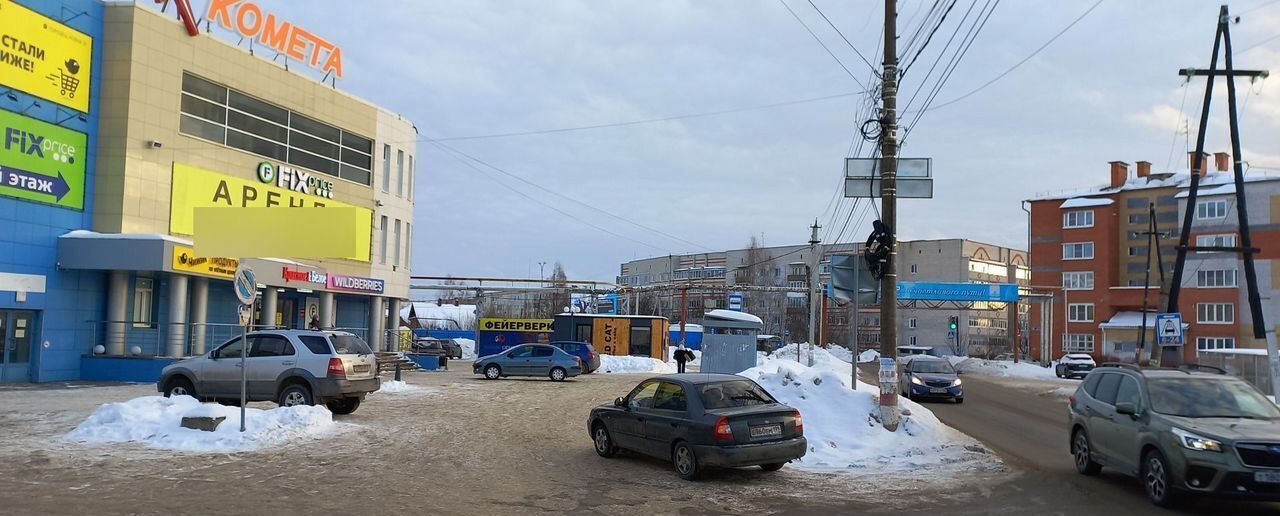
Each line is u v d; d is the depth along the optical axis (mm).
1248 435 9172
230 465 11312
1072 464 13258
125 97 25859
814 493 10414
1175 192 68500
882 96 16016
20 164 23266
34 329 24000
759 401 11875
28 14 23484
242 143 30578
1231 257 63062
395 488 10070
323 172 34938
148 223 26438
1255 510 9555
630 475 11469
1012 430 19000
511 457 12789
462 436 14992
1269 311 59000
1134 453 10344
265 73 31625
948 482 11250
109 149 25719
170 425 13430
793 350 61125
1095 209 71938
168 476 10430
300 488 9914
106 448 12383
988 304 103125
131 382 24578
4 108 22812
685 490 10477
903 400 16750
